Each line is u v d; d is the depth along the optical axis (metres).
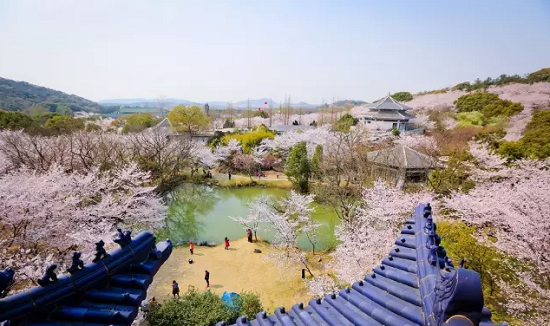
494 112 55.12
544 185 16.80
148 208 24.53
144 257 5.37
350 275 17.23
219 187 44.38
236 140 54.44
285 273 22.06
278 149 54.09
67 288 4.18
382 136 47.06
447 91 97.75
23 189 16.23
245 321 5.64
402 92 105.38
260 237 29.05
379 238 17.42
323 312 5.35
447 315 3.09
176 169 42.53
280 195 40.66
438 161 29.38
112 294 4.45
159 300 18.84
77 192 20.84
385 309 4.82
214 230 31.08
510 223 14.23
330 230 30.16
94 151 32.62
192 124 71.94
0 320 3.44
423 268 4.79
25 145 32.78
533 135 26.25
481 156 25.62
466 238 14.07
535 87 69.56
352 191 29.97
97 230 18.05
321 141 47.69
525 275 12.53
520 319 12.12
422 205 6.42
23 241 15.27
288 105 120.06
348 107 125.75
